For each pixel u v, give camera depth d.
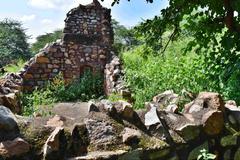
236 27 3.47
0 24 34.69
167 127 2.82
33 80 13.95
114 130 2.61
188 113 3.05
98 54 14.94
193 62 6.74
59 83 12.56
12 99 4.07
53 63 14.32
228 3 3.41
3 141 2.27
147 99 7.22
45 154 2.29
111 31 15.49
